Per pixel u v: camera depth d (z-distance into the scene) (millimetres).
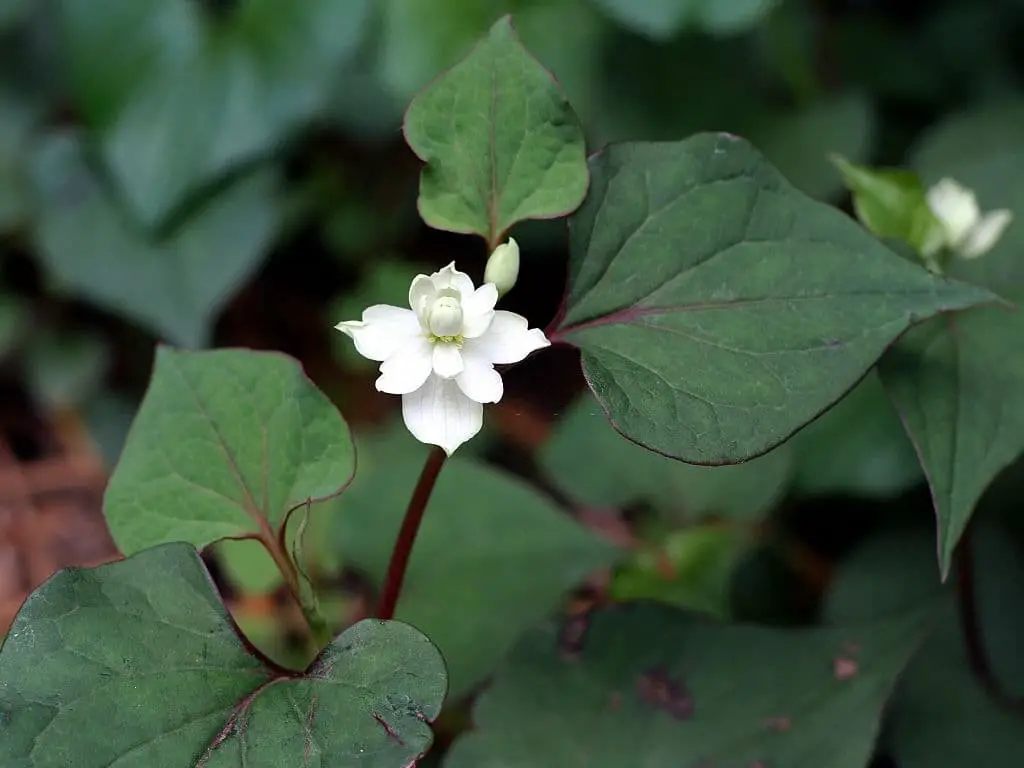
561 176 288
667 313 284
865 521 390
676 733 309
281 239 493
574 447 378
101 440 468
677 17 384
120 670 262
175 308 453
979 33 477
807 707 307
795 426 273
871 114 413
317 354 499
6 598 413
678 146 292
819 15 476
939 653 341
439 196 288
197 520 289
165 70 460
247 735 260
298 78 449
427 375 273
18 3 476
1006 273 315
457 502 362
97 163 474
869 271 283
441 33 421
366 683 263
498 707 316
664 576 365
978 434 292
